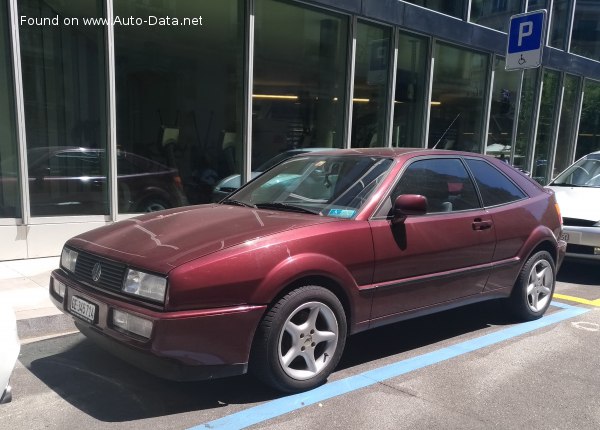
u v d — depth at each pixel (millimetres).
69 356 4141
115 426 3113
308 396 3510
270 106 9320
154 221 3979
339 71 10258
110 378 3758
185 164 8586
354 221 3764
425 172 4375
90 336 3551
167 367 3029
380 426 3150
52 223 7000
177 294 2996
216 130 8852
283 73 9406
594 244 6629
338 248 3580
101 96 7445
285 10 9211
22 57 6746
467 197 4617
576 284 6898
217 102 8812
